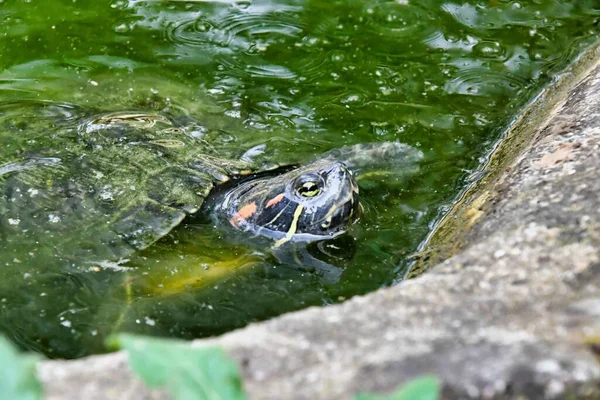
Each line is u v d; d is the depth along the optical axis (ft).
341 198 10.30
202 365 4.55
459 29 15.61
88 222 9.82
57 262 9.23
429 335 6.02
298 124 12.69
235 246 10.13
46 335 8.13
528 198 8.39
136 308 8.62
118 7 16.22
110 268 9.27
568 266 6.93
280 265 9.84
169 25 15.66
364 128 12.73
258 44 15.05
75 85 13.32
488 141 12.50
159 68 14.21
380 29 15.60
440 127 12.82
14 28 15.47
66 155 10.81
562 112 10.67
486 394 5.31
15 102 12.35
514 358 5.54
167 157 11.07
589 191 8.05
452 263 7.39
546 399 5.32
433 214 10.70
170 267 9.43
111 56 14.57
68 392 5.51
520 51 14.92
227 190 10.98
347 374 5.59
